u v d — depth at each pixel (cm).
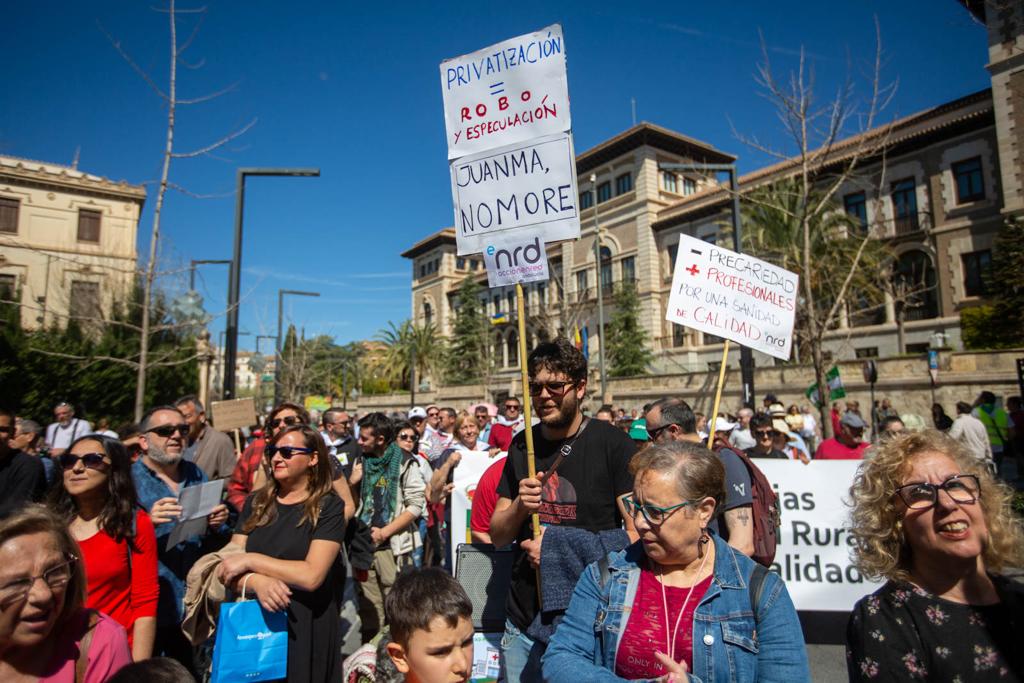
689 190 4406
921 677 190
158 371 2422
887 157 3166
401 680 298
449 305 6750
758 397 2484
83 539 320
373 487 634
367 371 7444
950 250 2955
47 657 226
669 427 420
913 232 3056
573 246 4656
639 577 237
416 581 268
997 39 2323
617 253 4322
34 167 3177
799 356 2472
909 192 3119
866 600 211
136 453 454
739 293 546
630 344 3788
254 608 327
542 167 365
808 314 1436
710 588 221
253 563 332
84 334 2341
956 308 2925
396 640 266
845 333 3184
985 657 186
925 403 2052
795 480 605
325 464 373
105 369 2253
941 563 199
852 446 677
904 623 197
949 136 2972
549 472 319
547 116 366
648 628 222
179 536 375
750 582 221
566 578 291
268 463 371
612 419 1054
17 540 214
